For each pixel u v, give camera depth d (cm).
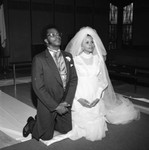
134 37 1198
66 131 277
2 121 334
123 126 311
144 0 1127
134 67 544
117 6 1207
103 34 1186
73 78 268
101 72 302
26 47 926
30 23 923
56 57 255
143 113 366
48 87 252
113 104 324
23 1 892
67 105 258
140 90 529
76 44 290
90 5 1103
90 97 284
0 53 832
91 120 273
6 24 855
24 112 373
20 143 263
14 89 522
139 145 259
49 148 253
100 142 266
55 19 993
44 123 256
